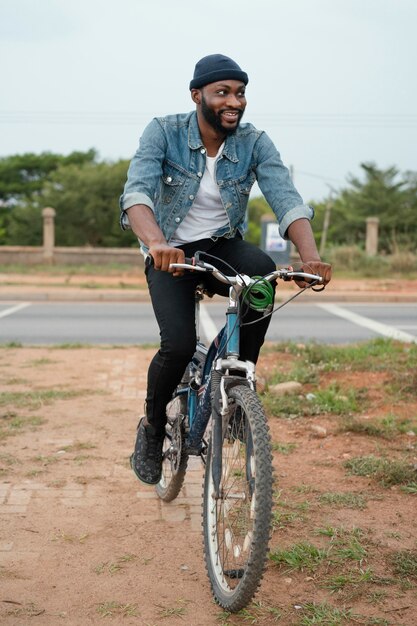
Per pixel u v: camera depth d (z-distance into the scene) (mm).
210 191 3438
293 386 6590
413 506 4113
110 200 45688
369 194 43531
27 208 46719
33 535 3738
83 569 3408
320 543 3652
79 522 3904
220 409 3160
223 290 3438
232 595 2963
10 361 8094
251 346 3352
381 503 4152
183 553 3584
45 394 6484
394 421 5668
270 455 2834
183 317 3334
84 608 3080
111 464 4793
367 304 17203
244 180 3465
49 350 8875
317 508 4066
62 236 46500
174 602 3141
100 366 7852
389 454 4973
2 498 4199
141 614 3045
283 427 5648
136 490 4371
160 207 3488
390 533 3748
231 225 3486
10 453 4949
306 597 3176
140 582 3303
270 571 3389
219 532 3211
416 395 6449
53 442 5199
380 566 3428
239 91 3293
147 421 3740
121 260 27469
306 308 15969
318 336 11141
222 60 3271
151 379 3459
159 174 3359
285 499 4180
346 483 4461
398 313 14867
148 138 3410
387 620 2996
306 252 3211
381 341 9062
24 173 58656
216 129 3322
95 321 13070
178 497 4281
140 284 21344
